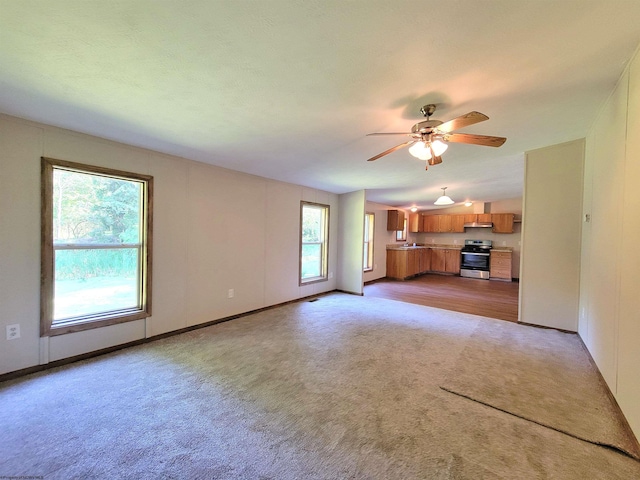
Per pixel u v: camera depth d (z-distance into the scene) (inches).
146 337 124.2
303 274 217.9
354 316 167.8
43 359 97.7
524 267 153.0
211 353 113.6
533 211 149.0
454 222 345.4
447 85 78.6
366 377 95.4
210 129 104.8
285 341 127.2
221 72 70.5
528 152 149.3
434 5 51.3
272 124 101.7
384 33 58.0
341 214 244.1
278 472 56.8
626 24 56.6
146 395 83.4
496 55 65.9
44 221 96.9
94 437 66.0
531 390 88.3
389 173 179.3
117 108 87.4
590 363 106.9
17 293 92.4
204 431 68.6
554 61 69.2
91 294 111.3
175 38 58.2
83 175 108.2
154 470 57.1
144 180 122.3
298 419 73.3
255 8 51.3
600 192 102.5
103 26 54.2
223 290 156.5
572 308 139.7
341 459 60.2
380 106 89.5
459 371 100.2
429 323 155.2
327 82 75.9
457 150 144.0
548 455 61.9
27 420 71.6
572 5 51.5
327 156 140.2
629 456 62.0
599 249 102.2
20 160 92.2
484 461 59.9
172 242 132.7
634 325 68.5
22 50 60.1
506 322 157.6
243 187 166.6
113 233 116.5
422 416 75.0
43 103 83.2
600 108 98.2
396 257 313.1
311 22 54.7
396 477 55.6
